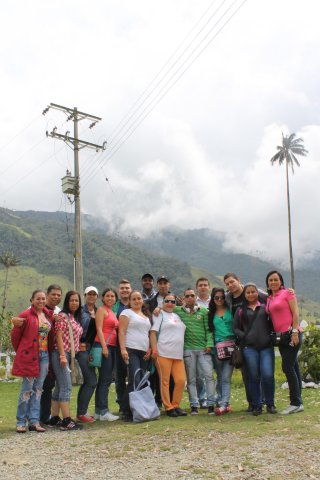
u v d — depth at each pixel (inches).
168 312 302.7
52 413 282.8
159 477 168.4
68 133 731.4
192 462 184.4
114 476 173.2
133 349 290.7
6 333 1000.9
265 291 296.7
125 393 287.3
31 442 236.4
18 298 5782.5
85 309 301.9
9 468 191.2
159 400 317.7
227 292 299.7
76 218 714.8
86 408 288.2
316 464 171.3
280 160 1772.9
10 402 422.0
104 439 233.6
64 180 713.6
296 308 271.4
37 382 269.6
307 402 310.8
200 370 298.5
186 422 261.9
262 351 275.9
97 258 7288.4
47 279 6584.6
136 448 211.8
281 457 182.7
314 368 404.2
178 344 293.0
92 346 292.5
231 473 167.5
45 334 274.2
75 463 193.6
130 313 295.7
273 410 270.4
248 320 279.3
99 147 748.6
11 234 7539.4
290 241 1699.1
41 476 177.6
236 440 213.0
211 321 298.0
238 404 330.0
